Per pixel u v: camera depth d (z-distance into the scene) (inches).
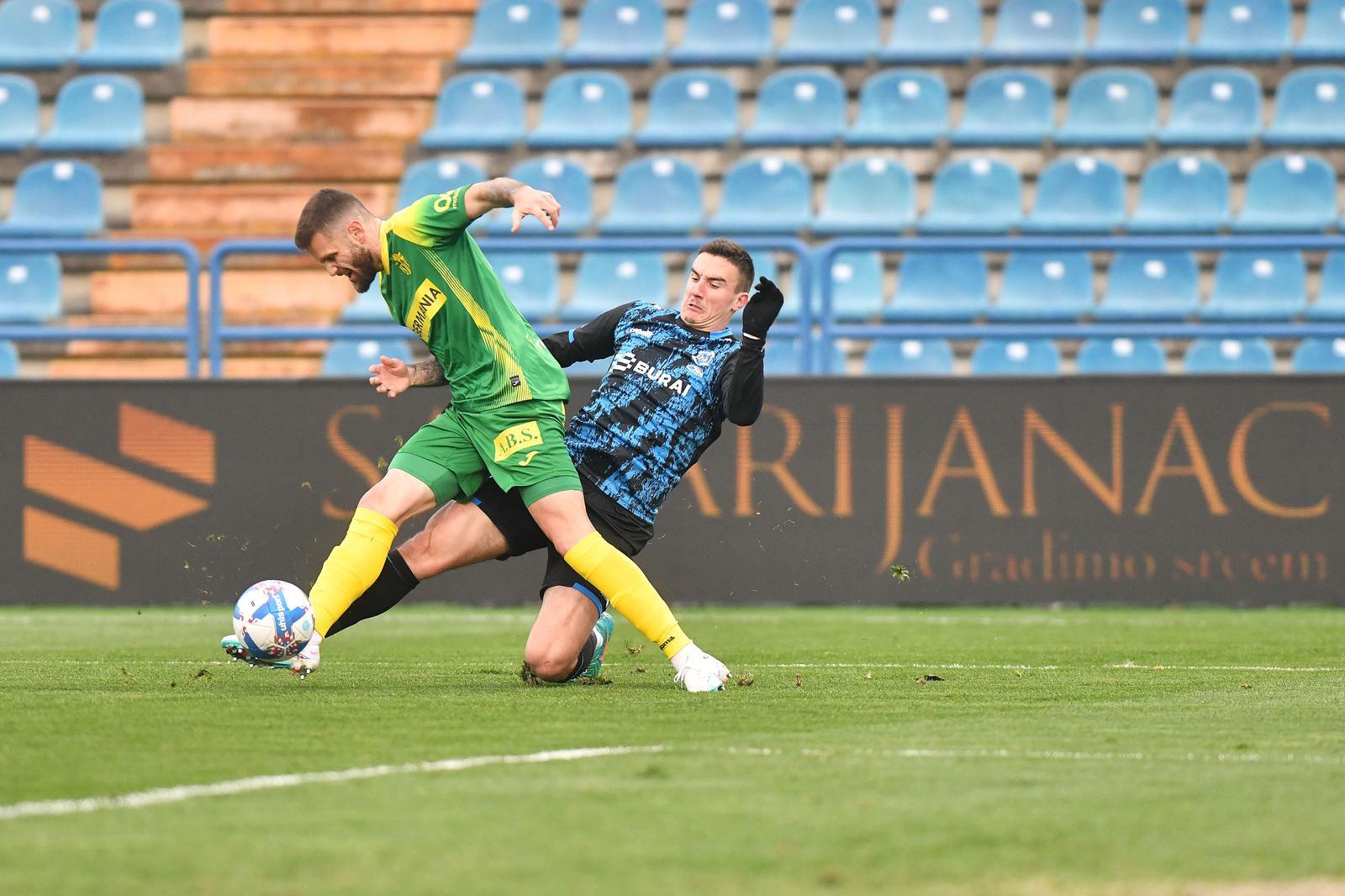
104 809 406.3
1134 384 1331.2
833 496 1336.1
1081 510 1332.4
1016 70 2130.9
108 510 1350.9
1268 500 1327.5
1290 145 2022.6
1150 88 2073.1
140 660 872.9
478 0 2245.3
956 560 1333.7
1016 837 376.5
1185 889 329.1
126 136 2111.2
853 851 360.5
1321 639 1038.4
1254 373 1325.0
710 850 361.4
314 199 682.8
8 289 1921.8
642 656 908.6
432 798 421.4
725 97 2121.1
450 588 1371.8
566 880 332.8
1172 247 1385.3
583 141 2078.0
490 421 685.9
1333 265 1878.7
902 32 2198.6
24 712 601.0
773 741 531.8
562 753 499.2
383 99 2171.5
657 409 721.0
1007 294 1862.7
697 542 1334.9
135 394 1352.1
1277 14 2155.5
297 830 382.0
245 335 1408.7
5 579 1357.0
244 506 1347.2
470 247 686.5
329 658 895.7
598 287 1907.0
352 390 1342.3
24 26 2236.7
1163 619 1210.6
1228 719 601.0
